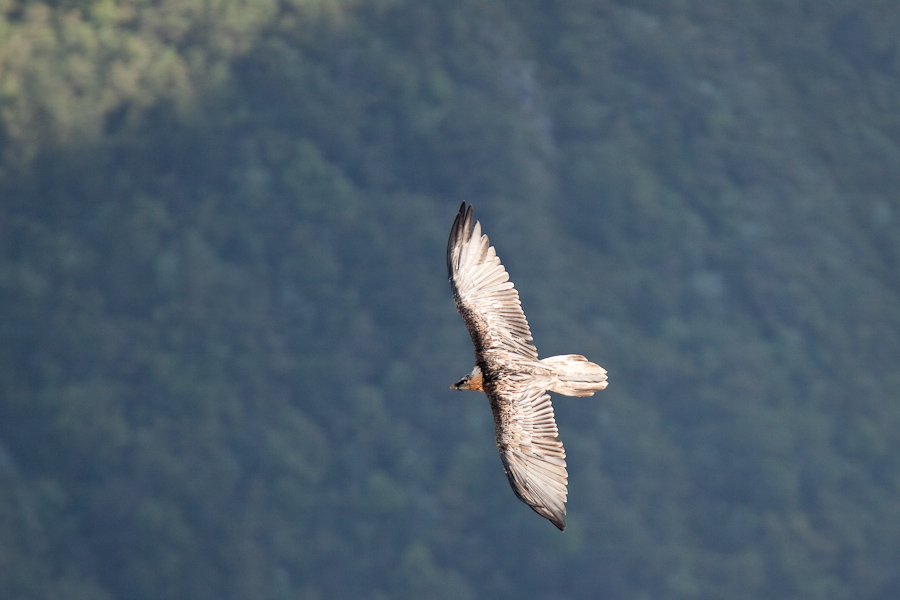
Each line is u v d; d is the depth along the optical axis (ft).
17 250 250.16
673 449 224.33
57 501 208.13
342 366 233.96
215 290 244.22
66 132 263.90
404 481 213.46
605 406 226.58
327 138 269.23
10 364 231.30
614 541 203.92
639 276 255.70
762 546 207.31
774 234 268.41
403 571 197.26
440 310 243.81
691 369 237.86
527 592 198.08
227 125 267.39
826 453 224.53
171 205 259.39
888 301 261.24
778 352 245.86
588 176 268.62
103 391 226.58
